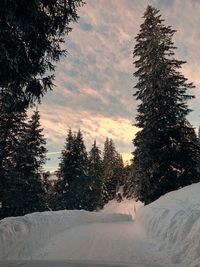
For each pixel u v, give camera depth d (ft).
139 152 90.33
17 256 34.22
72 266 24.70
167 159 88.17
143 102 92.53
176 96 90.84
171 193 71.61
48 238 47.34
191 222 32.89
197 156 88.43
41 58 38.70
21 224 40.29
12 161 99.86
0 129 94.68
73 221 72.18
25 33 35.42
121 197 312.71
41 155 119.85
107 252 34.22
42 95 39.96
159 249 34.30
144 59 94.99
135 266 26.05
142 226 59.82
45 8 37.04
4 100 40.09
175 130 88.89
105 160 334.44
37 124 121.08
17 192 96.73
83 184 179.73
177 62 93.25
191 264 26.58
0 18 32.76
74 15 38.65
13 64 34.42
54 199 178.40
